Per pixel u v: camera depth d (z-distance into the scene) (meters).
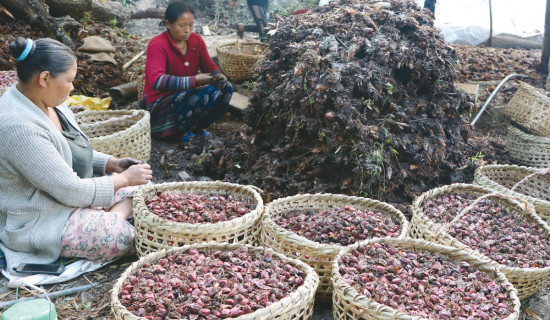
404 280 2.30
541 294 2.83
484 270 2.42
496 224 2.98
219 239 2.68
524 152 4.54
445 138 3.80
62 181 2.64
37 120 2.62
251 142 3.88
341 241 2.66
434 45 3.66
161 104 4.74
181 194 3.16
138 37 8.04
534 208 2.98
